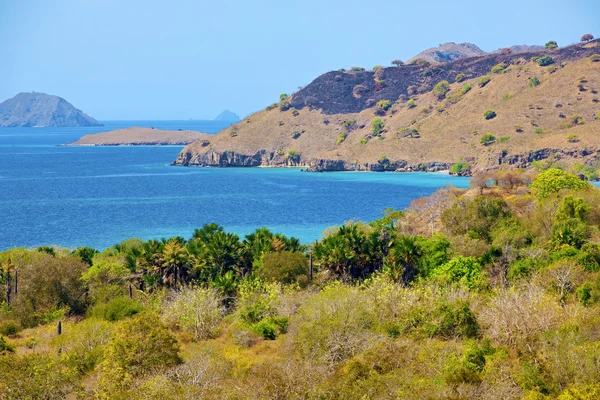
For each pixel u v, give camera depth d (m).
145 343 59.97
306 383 50.88
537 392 48.03
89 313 92.12
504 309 63.19
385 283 80.62
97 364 62.75
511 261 96.75
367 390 48.94
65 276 98.56
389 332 67.25
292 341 67.50
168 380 53.47
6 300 98.12
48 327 86.69
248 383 52.84
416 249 100.75
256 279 93.88
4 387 53.44
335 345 61.81
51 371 55.81
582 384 48.12
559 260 90.94
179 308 81.25
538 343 57.66
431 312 67.88
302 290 97.50
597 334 58.22
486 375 51.00
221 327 80.06
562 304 74.06
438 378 50.91
